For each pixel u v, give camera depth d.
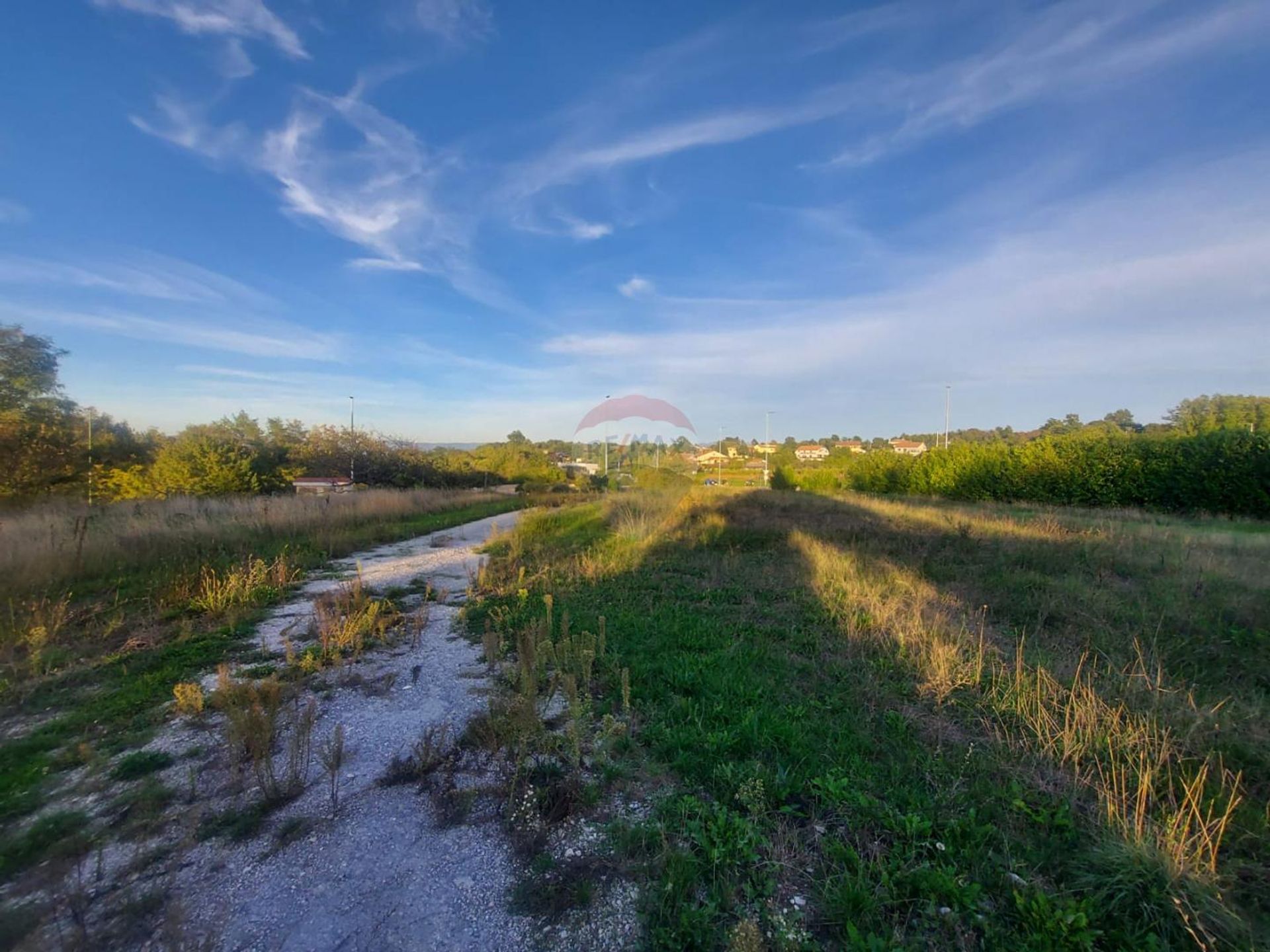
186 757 2.86
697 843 2.25
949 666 3.86
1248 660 4.05
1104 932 1.80
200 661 4.21
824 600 5.81
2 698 3.50
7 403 12.62
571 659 3.65
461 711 3.45
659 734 3.07
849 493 23.81
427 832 2.33
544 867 2.12
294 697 3.62
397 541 11.24
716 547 9.11
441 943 1.80
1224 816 2.09
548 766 2.79
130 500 13.74
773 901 1.96
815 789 2.56
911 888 1.99
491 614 5.37
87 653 4.31
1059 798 2.50
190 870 2.07
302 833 2.29
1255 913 1.89
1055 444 18.48
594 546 9.31
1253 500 13.27
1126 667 3.96
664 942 1.77
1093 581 6.36
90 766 2.73
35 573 5.95
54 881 1.90
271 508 11.55
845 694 3.63
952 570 7.16
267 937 1.79
